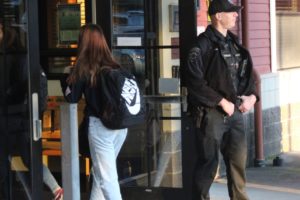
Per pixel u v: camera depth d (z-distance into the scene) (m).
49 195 6.82
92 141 5.71
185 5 6.67
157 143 6.95
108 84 5.59
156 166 6.97
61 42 8.02
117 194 5.76
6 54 4.65
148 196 6.97
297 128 11.39
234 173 6.38
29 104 4.73
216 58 6.11
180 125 6.81
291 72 11.20
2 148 4.68
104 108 5.60
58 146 7.69
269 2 10.55
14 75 4.68
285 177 9.22
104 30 6.95
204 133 6.18
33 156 4.74
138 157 7.02
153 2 6.88
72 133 5.02
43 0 8.04
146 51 6.93
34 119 4.75
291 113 11.24
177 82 6.81
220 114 6.16
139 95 5.73
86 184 7.34
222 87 6.10
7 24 4.65
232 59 6.18
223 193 8.16
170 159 6.93
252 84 6.31
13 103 4.69
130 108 5.61
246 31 9.68
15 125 4.71
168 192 6.90
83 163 7.50
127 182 7.03
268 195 8.09
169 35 6.82
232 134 6.29
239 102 6.25
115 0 6.97
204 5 8.70
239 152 6.31
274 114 10.73
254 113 9.95
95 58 5.66
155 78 6.91
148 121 6.95
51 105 7.86
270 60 10.66
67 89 5.71
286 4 11.37
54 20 8.04
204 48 6.12
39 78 4.82
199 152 6.30
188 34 6.68
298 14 11.69
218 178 9.02
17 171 4.74
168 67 6.86
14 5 4.67
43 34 8.06
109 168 5.73
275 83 10.72
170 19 6.80
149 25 6.90
